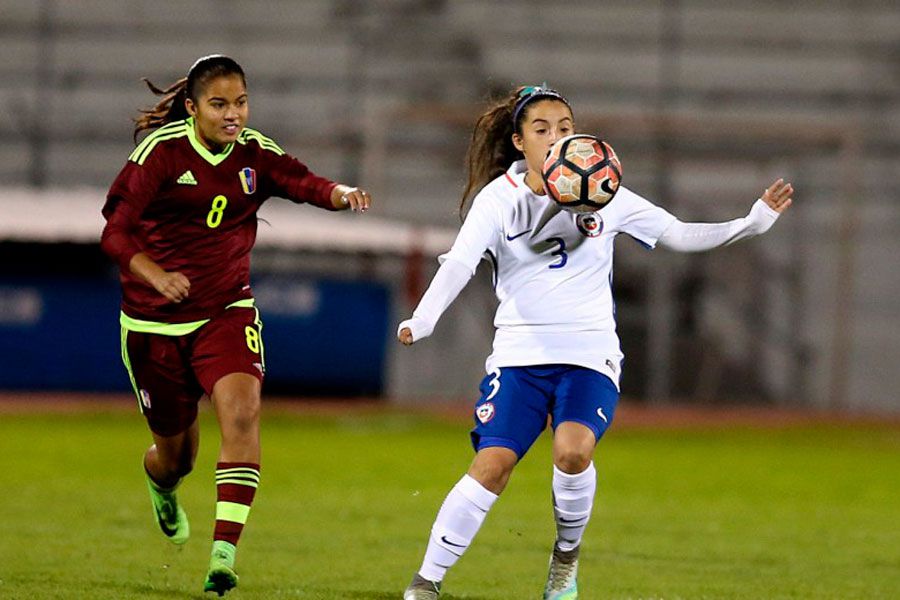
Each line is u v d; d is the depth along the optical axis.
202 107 21.19
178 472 24.38
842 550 32.09
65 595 22.05
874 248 120.06
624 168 123.38
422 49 126.56
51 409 83.94
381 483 47.16
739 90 124.62
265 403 93.19
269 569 26.23
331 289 94.69
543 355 20.56
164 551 28.33
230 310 22.19
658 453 67.19
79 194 107.75
